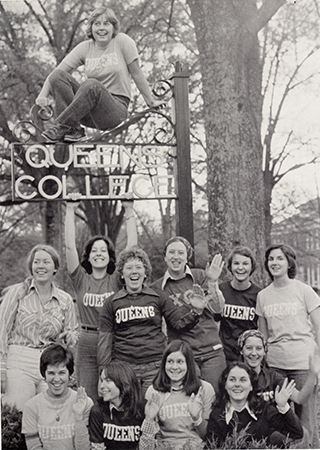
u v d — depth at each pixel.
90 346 5.08
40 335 5.01
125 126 9.59
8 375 4.97
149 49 10.15
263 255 7.40
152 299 4.91
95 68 5.50
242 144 7.49
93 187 11.13
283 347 5.05
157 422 4.84
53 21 10.46
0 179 10.26
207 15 7.68
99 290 5.11
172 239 5.11
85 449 4.82
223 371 4.89
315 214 9.80
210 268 5.05
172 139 5.60
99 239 5.16
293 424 4.80
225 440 4.83
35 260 5.05
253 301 5.18
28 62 10.31
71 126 5.38
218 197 7.44
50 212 10.51
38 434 4.85
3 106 10.37
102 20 5.46
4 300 5.04
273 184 9.86
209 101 7.60
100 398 4.89
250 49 7.73
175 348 4.84
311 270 9.59
